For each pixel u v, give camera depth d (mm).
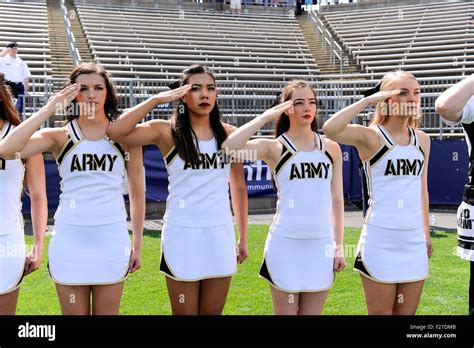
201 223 3277
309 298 3375
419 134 3525
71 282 3100
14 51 10398
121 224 3238
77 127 3209
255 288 5305
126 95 10812
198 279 3256
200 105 3270
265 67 17922
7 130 3227
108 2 20391
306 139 3430
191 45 18562
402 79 3320
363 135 3348
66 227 3143
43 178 3428
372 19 20422
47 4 19734
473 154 2867
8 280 3139
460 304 4762
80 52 17125
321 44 20016
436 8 19672
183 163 3281
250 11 22094
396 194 3344
